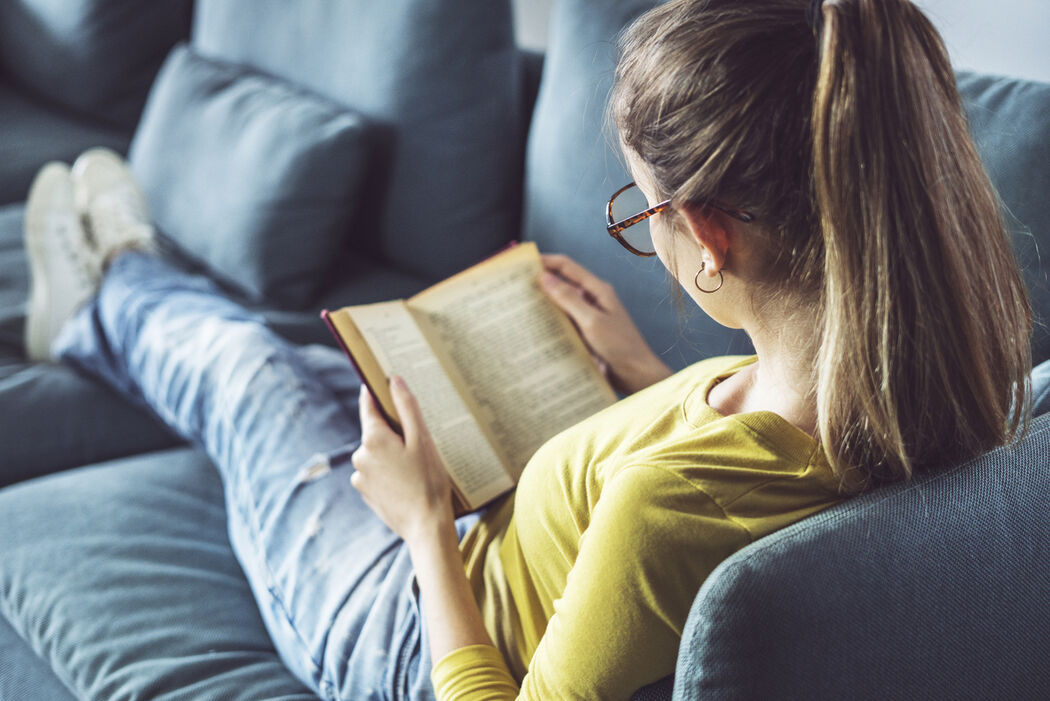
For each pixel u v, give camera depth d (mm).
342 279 1615
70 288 1539
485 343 994
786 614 519
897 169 515
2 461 1334
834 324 542
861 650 541
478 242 1506
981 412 568
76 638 979
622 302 1233
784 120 541
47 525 1142
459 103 1437
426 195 1496
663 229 629
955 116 546
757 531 574
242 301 1583
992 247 563
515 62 1453
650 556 573
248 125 1618
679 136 573
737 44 549
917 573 553
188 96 1799
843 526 551
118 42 2236
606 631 593
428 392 918
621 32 1208
